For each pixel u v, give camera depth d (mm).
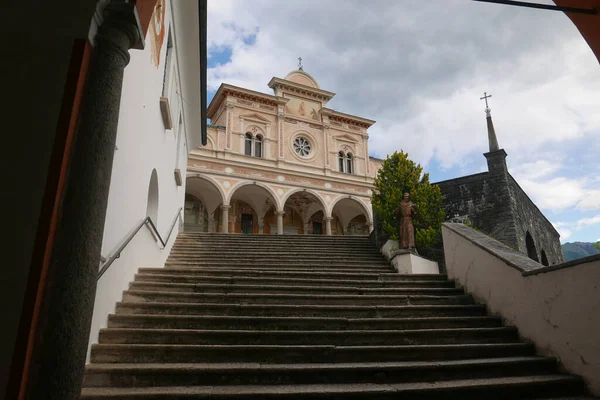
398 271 10258
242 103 27719
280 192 26688
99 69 3285
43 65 3305
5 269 2957
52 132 3223
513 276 6105
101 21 3402
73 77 3178
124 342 4938
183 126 14102
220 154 25688
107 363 4516
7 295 2906
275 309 6230
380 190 12750
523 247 12906
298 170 28016
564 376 4832
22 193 3109
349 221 31750
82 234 2887
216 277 7496
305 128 29656
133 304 5762
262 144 27734
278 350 4914
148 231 7688
